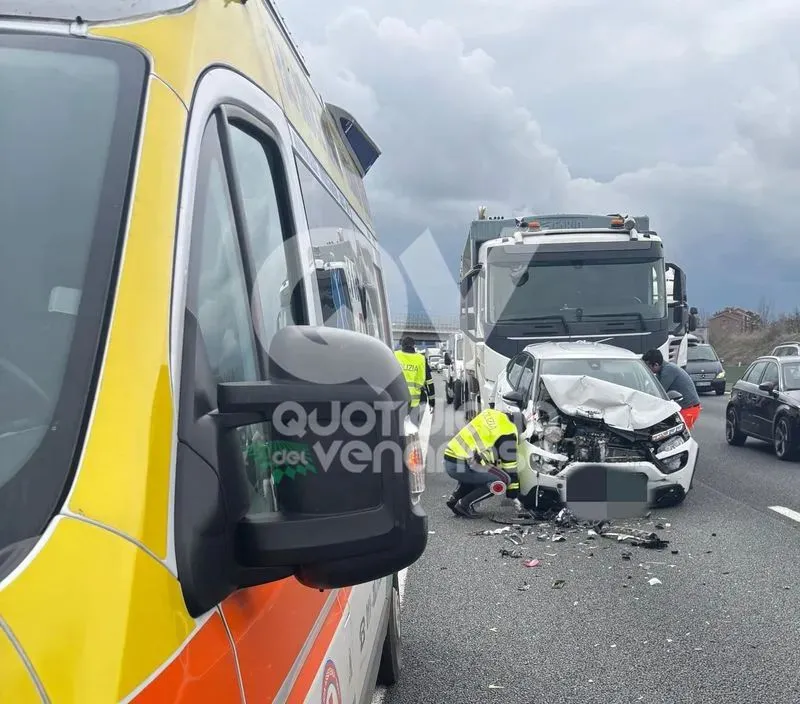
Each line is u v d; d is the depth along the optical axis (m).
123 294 1.50
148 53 1.73
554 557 7.79
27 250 1.54
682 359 14.09
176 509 1.44
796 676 4.93
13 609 1.18
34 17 1.76
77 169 1.60
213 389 1.68
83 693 1.16
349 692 2.74
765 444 16.20
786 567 7.21
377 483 1.59
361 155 5.54
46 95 1.67
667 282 13.77
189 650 1.39
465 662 5.26
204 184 1.74
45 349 1.46
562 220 15.18
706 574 7.08
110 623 1.23
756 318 65.88
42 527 1.29
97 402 1.41
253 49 2.35
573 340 13.20
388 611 4.62
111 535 1.31
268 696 1.67
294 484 1.62
